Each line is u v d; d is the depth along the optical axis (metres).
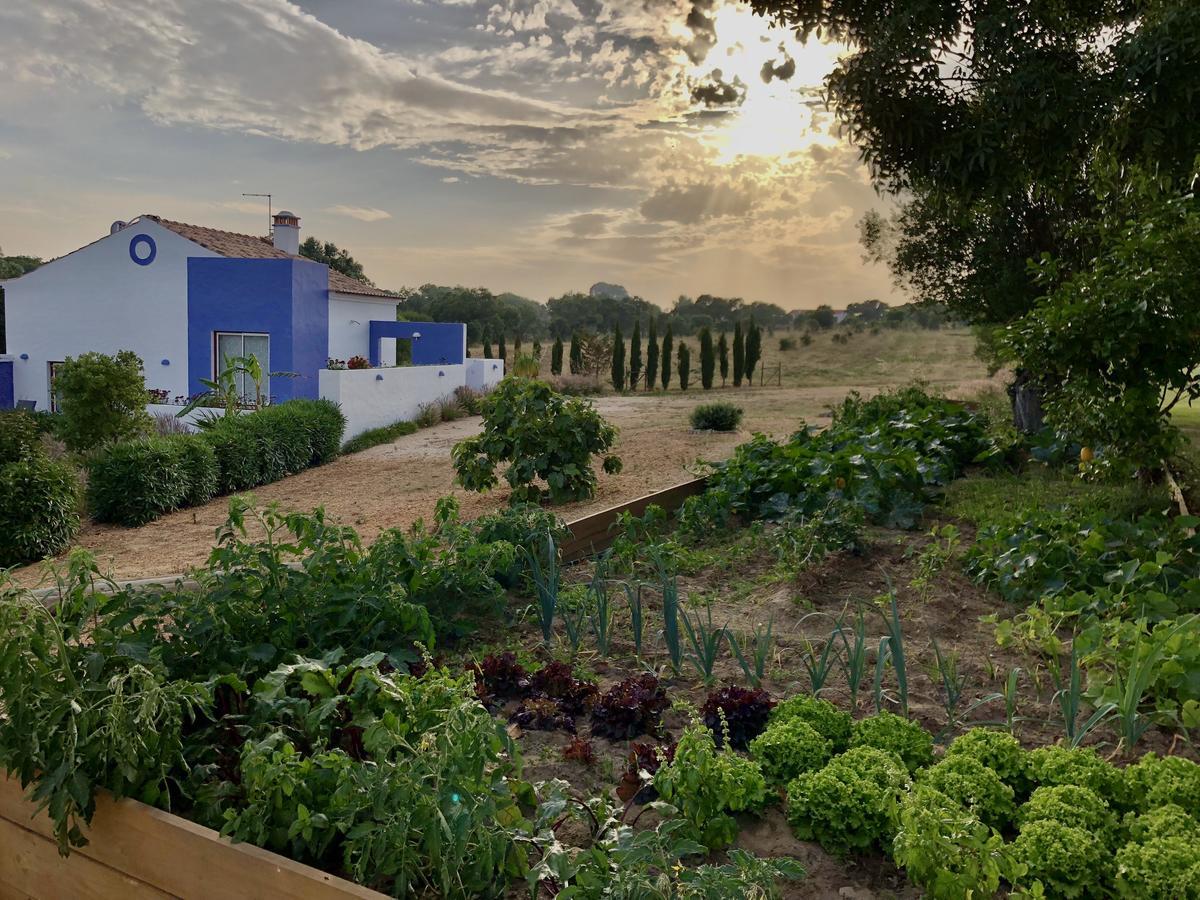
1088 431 6.55
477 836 2.36
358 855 2.45
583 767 3.24
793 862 2.27
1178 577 5.09
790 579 5.80
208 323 21.09
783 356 50.47
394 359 26.73
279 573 3.81
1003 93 8.39
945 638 4.78
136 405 14.99
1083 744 3.42
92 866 2.65
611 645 4.65
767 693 3.75
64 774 2.47
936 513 8.02
